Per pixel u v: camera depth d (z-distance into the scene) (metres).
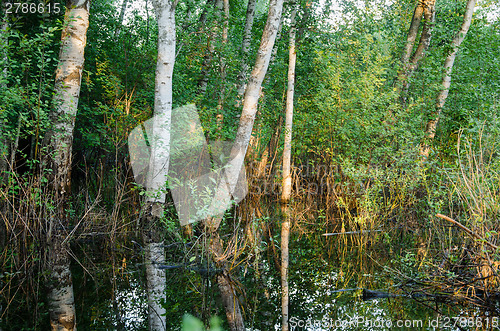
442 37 11.28
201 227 6.51
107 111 8.30
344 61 10.36
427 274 5.36
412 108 9.40
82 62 6.84
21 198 6.48
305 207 9.98
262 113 10.34
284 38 11.14
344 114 9.30
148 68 9.62
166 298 4.67
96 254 6.00
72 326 3.92
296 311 4.49
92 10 9.95
